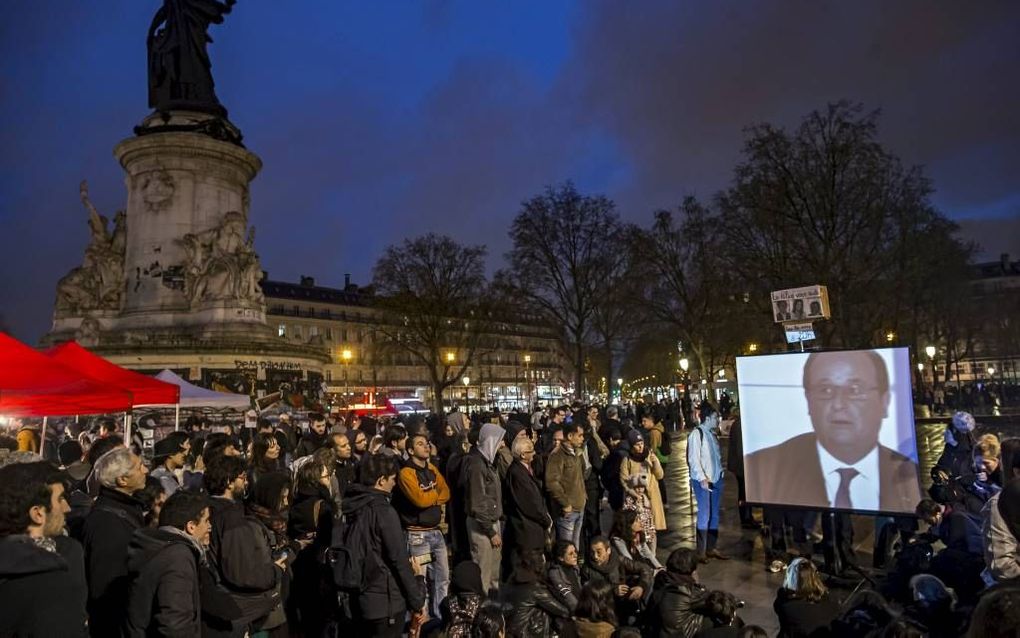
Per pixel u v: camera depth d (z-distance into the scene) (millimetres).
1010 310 64312
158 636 3621
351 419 13758
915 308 43875
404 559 5074
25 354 8508
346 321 88562
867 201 33875
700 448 9805
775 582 8438
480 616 4711
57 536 3398
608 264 45750
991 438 6672
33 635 2877
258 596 4621
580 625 5207
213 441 6164
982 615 1852
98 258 27219
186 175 26672
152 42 29562
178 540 3850
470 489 7508
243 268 26172
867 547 10062
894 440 7672
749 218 36281
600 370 89875
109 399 8938
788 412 8320
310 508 6184
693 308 45281
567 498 8508
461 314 56031
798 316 9938
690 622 5055
